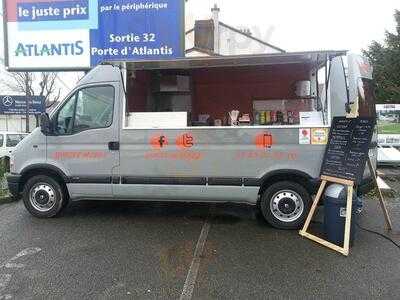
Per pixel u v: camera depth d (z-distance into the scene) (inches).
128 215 311.1
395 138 590.6
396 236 264.1
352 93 264.1
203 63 282.8
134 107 313.6
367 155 236.1
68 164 293.3
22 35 480.1
